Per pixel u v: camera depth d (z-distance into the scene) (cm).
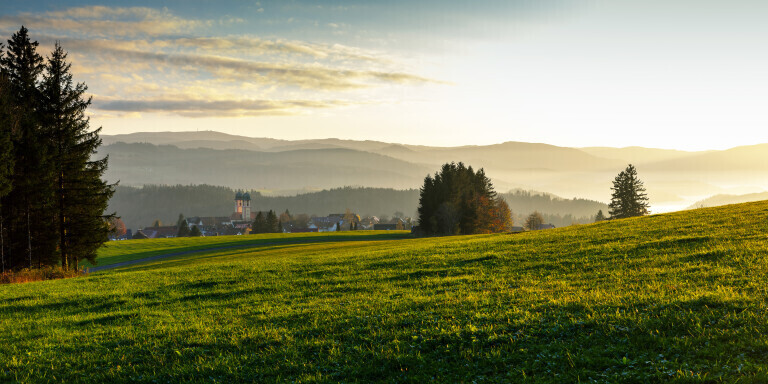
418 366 1031
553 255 2222
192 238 11719
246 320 1541
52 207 4662
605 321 1123
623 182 11525
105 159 4972
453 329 1203
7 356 1344
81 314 1888
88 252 5072
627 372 864
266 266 2970
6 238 4491
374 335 1239
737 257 1631
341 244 7675
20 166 4300
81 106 4684
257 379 1049
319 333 1319
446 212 11488
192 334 1420
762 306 1066
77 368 1220
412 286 1867
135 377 1122
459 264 2308
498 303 1405
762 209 2956
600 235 2764
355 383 976
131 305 1997
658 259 1798
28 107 4384
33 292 2514
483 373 959
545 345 1043
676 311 1120
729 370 816
